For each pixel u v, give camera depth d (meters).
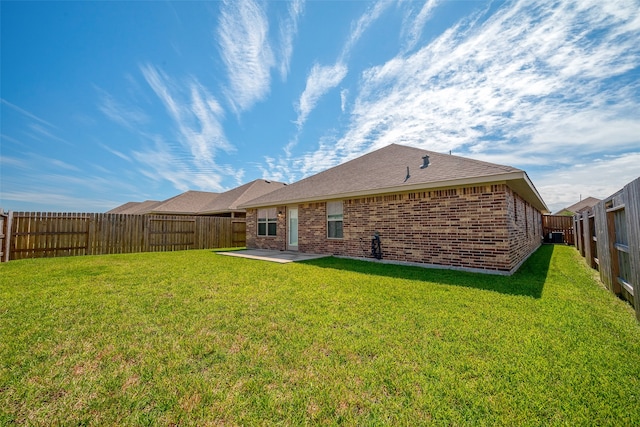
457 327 3.66
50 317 4.11
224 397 2.30
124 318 4.08
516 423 2.00
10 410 2.15
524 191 8.85
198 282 6.42
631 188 4.23
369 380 2.52
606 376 2.55
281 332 3.56
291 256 11.20
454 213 7.98
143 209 28.22
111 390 2.40
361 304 4.67
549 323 3.79
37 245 11.41
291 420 2.05
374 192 9.27
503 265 7.16
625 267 4.98
